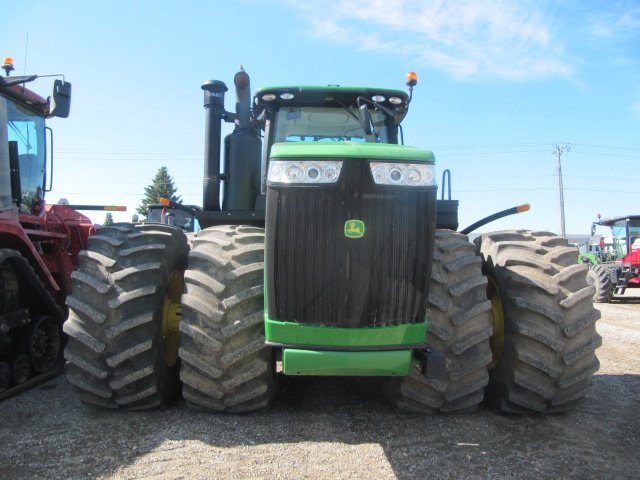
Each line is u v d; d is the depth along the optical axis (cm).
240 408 327
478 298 323
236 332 301
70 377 333
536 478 259
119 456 274
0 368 385
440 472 263
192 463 267
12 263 403
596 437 314
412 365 321
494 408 355
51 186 537
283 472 259
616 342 634
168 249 354
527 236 381
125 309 324
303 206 270
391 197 272
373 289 271
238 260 313
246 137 389
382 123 431
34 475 253
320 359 271
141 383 329
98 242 344
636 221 1303
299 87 409
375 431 314
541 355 327
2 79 416
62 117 411
